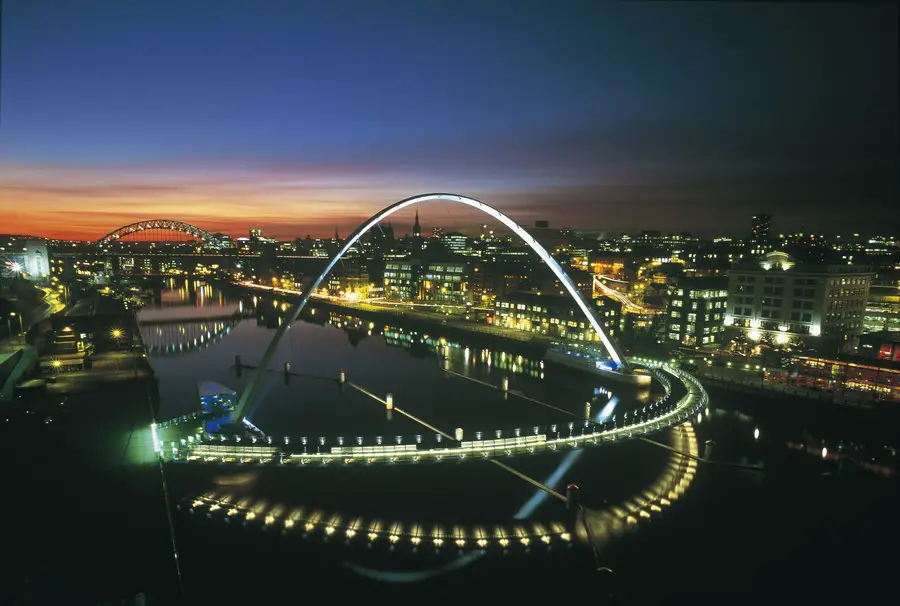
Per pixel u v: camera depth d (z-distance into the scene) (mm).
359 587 44344
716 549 50469
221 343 170125
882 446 74625
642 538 52000
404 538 51062
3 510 44188
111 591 35188
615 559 48812
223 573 45594
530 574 46781
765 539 52031
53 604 33719
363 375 124125
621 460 68250
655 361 117125
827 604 43156
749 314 127500
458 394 107000
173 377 123562
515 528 53000
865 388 88562
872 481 63969
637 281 199875
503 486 60469
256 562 47156
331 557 48250
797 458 70375
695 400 87188
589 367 116500
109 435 62375
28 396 78312
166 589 35938
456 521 53875
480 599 43719
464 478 61781
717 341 135125
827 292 115375
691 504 58250
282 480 59844
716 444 74562
